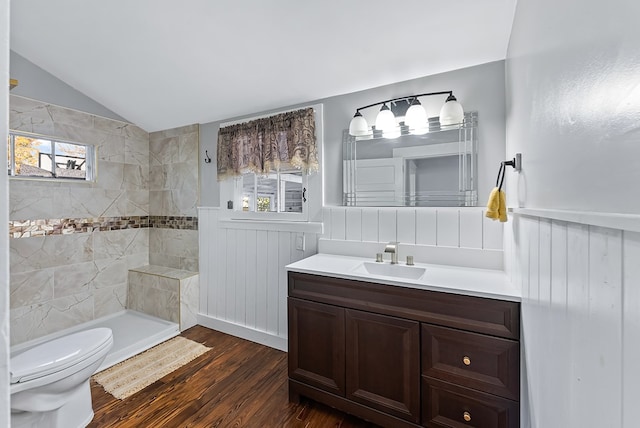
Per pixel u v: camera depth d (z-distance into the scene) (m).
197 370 2.08
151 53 2.00
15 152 2.25
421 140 1.87
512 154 1.41
